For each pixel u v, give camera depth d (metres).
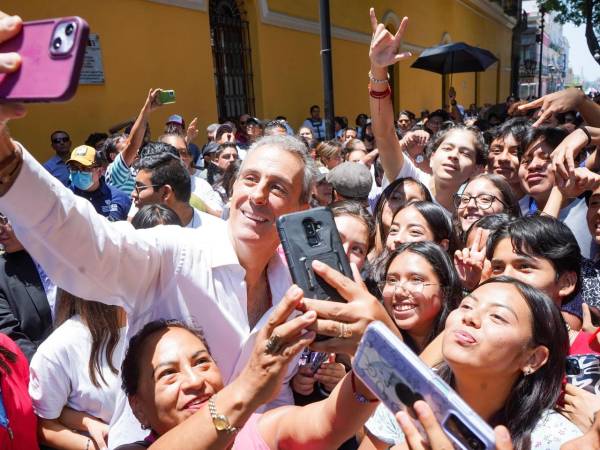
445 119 7.91
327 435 1.30
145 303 1.59
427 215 2.50
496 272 2.04
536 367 1.40
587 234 2.69
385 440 1.58
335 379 1.83
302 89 11.57
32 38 0.87
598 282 2.45
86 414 1.98
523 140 3.14
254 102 10.22
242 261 1.73
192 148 6.79
